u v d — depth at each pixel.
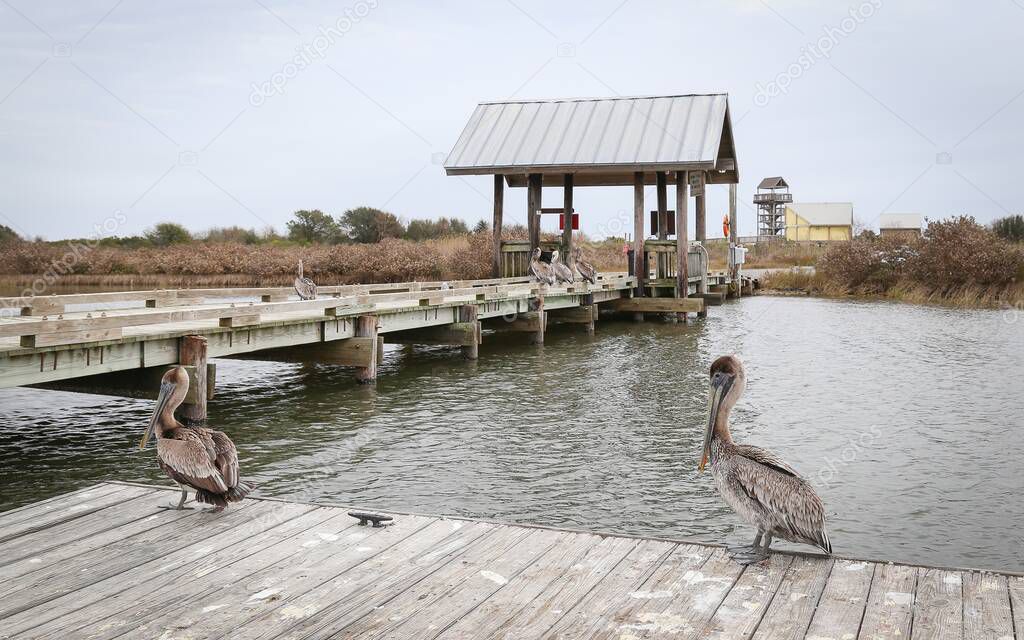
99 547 5.80
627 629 4.53
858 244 46.03
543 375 18.25
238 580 5.23
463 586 5.12
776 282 48.72
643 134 30.23
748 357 21.27
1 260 46.62
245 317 13.80
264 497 7.01
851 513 8.95
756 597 4.91
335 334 16.36
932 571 5.27
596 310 29.28
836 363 20.06
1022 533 8.33
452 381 17.41
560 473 10.43
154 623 4.63
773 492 5.21
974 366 19.27
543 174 31.55
